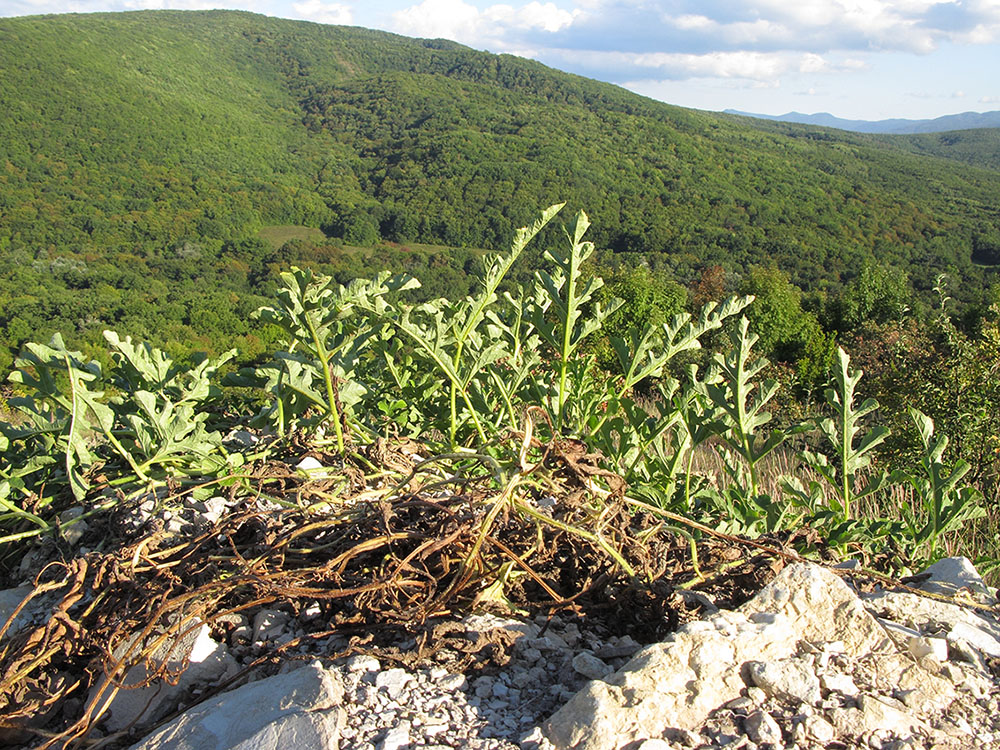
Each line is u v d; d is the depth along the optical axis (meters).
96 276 81.38
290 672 1.87
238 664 2.04
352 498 2.50
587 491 2.36
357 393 3.02
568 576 2.35
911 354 9.53
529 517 2.34
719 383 3.49
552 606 2.23
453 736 1.63
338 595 1.98
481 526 2.06
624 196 127.12
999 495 5.62
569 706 1.67
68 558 2.57
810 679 1.79
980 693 1.90
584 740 1.58
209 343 51.16
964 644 2.06
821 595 2.07
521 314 3.61
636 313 21.42
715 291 32.88
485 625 2.03
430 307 3.07
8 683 1.92
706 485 3.23
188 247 103.31
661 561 2.27
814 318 27.20
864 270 29.59
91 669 2.05
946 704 1.85
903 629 2.12
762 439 7.57
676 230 106.81
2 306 58.34
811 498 2.90
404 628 2.03
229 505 2.62
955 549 3.70
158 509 2.53
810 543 2.65
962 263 93.94
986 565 2.98
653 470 3.22
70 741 1.84
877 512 4.00
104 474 2.83
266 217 125.94
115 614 2.13
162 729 1.75
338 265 95.31
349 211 124.44
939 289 13.17
